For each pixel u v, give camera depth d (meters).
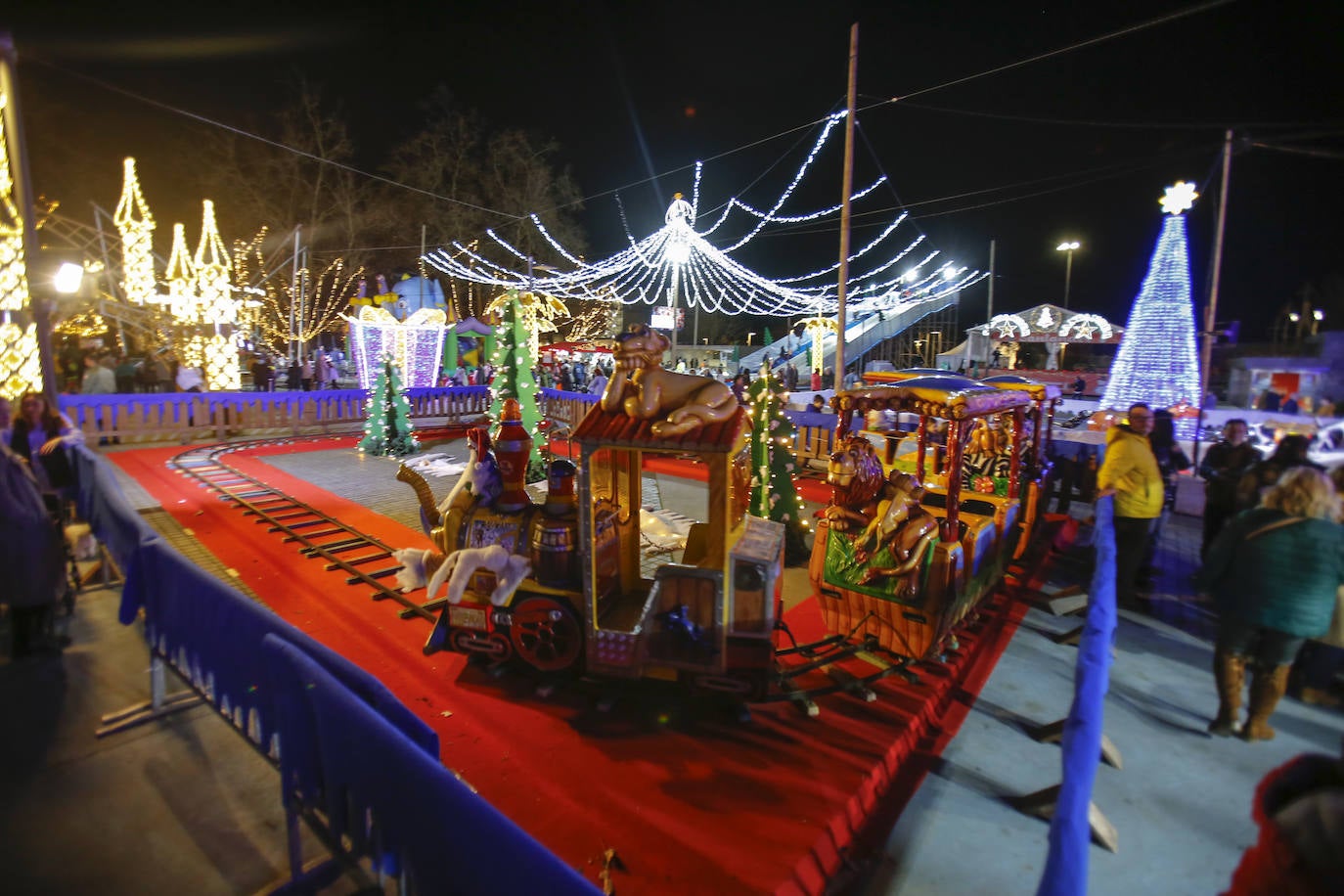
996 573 6.35
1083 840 2.04
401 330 18.44
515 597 4.70
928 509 6.34
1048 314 32.41
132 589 4.41
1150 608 6.63
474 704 4.52
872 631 5.38
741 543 4.55
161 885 3.02
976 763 4.19
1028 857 3.39
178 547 7.45
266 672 3.23
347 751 2.53
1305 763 1.75
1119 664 5.49
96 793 3.60
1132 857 3.41
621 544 4.93
